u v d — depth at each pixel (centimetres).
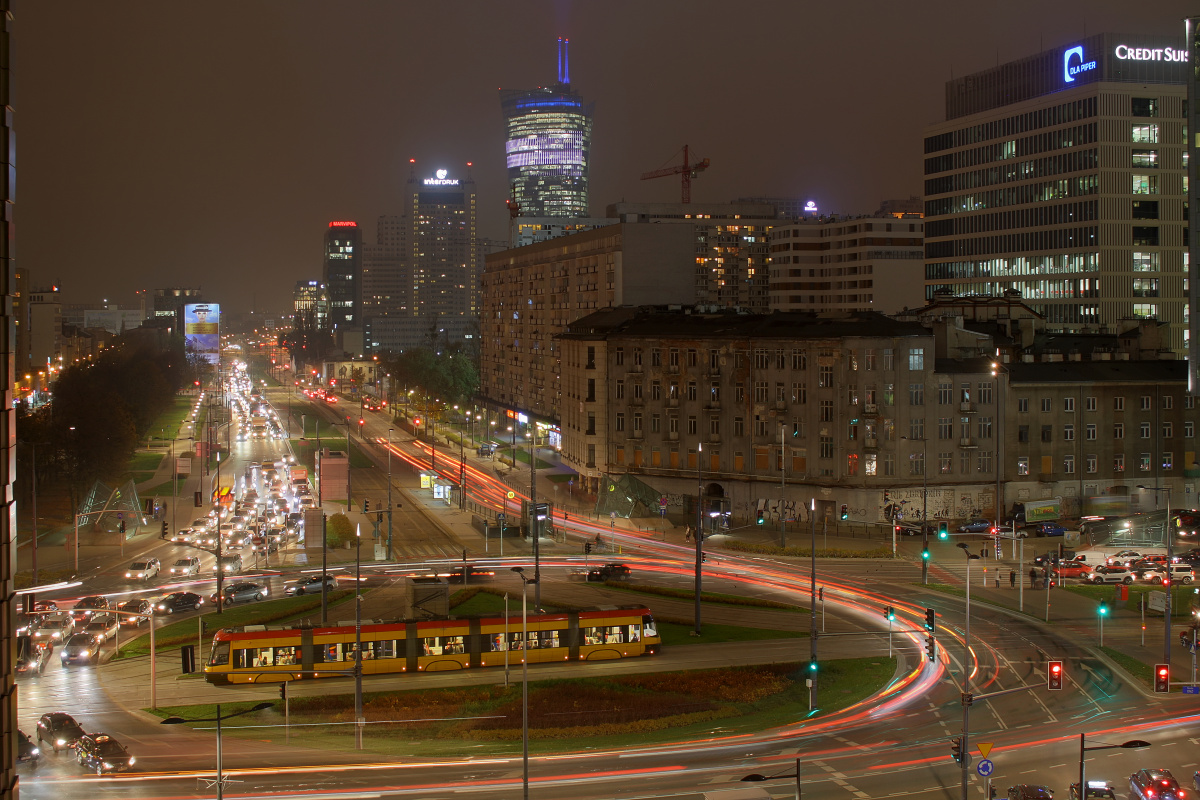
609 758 5684
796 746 5853
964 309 15988
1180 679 6962
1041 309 18400
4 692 2661
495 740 6134
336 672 6341
